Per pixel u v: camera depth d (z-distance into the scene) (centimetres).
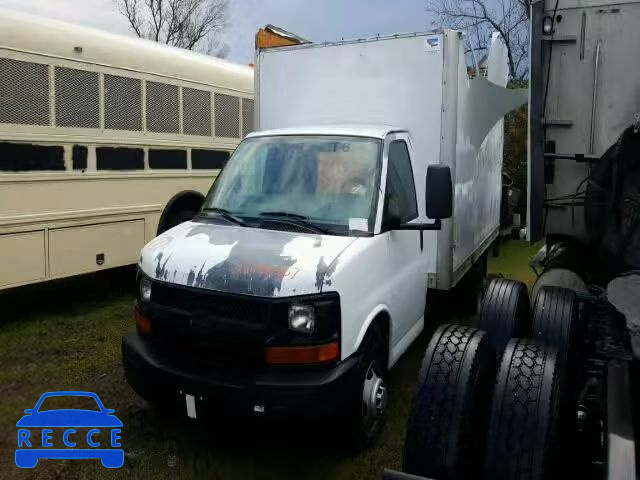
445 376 320
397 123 561
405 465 313
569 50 511
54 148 656
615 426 270
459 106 568
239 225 441
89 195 700
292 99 608
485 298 458
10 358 576
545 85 519
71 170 676
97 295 804
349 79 579
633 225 440
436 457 305
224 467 403
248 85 952
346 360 376
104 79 710
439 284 556
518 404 296
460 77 566
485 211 762
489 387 340
